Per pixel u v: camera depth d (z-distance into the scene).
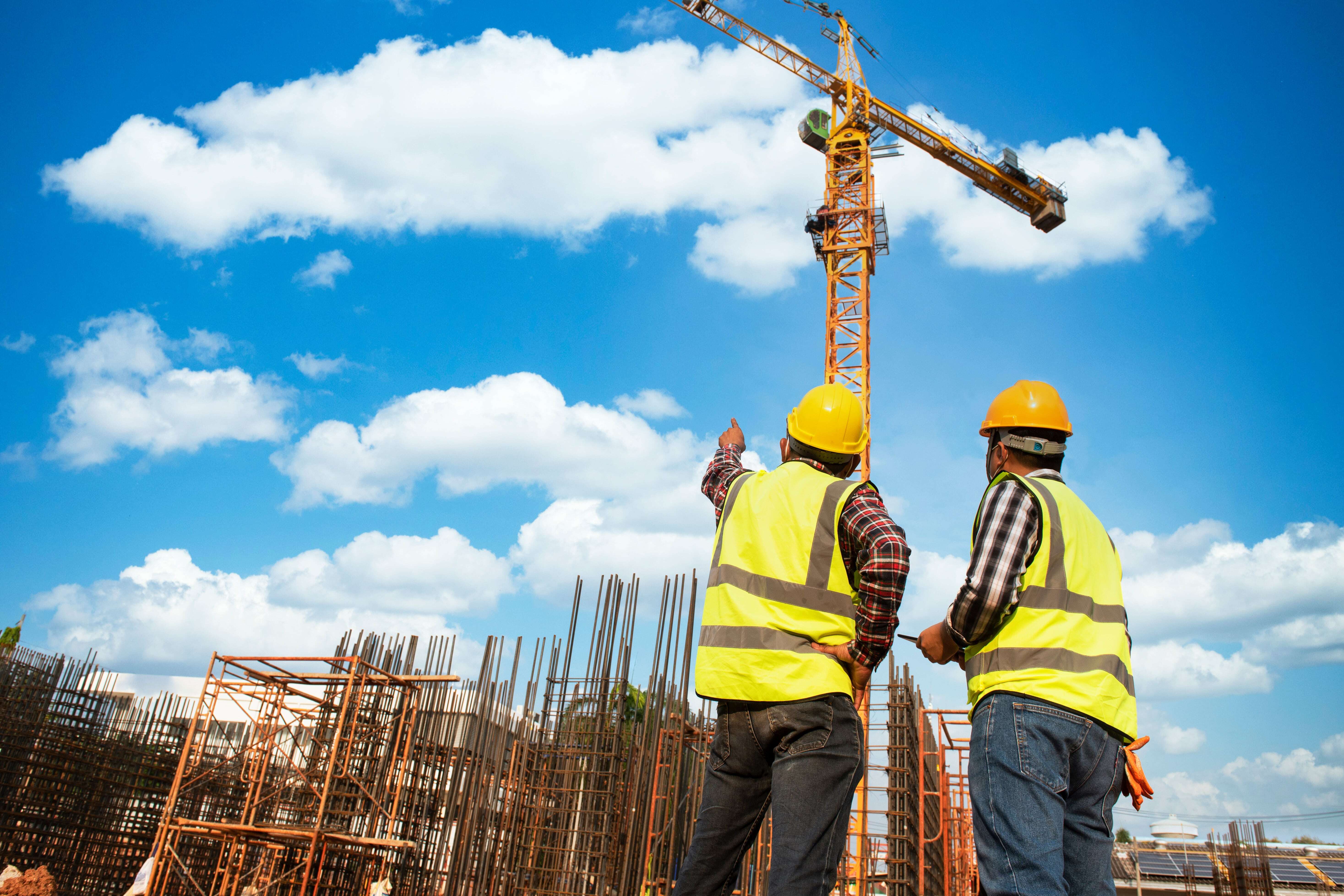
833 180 32.66
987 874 2.17
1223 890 23.83
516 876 15.64
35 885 12.41
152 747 18.16
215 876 14.98
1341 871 31.14
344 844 14.45
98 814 16.80
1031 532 2.34
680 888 2.48
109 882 16.59
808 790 2.23
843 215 31.36
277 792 15.72
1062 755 2.20
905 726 14.62
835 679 2.30
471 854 15.08
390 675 15.61
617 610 16.91
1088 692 2.23
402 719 16.00
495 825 15.98
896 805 14.18
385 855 14.24
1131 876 31.70
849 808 2.29
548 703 16.77
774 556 2.46
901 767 14.38
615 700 16.52
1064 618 2.31
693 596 15.48
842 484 2.51
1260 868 20.58
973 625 2.29
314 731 16.64
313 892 14.05
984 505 2.42
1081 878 2.29
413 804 15.97
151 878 13.74
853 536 2.39
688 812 15.58
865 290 30.17
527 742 16.62
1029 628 2.31
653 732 15.13
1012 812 2.15
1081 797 2.30
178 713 19.55
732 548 2.57
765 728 2.33
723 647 2.43
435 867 15.44
